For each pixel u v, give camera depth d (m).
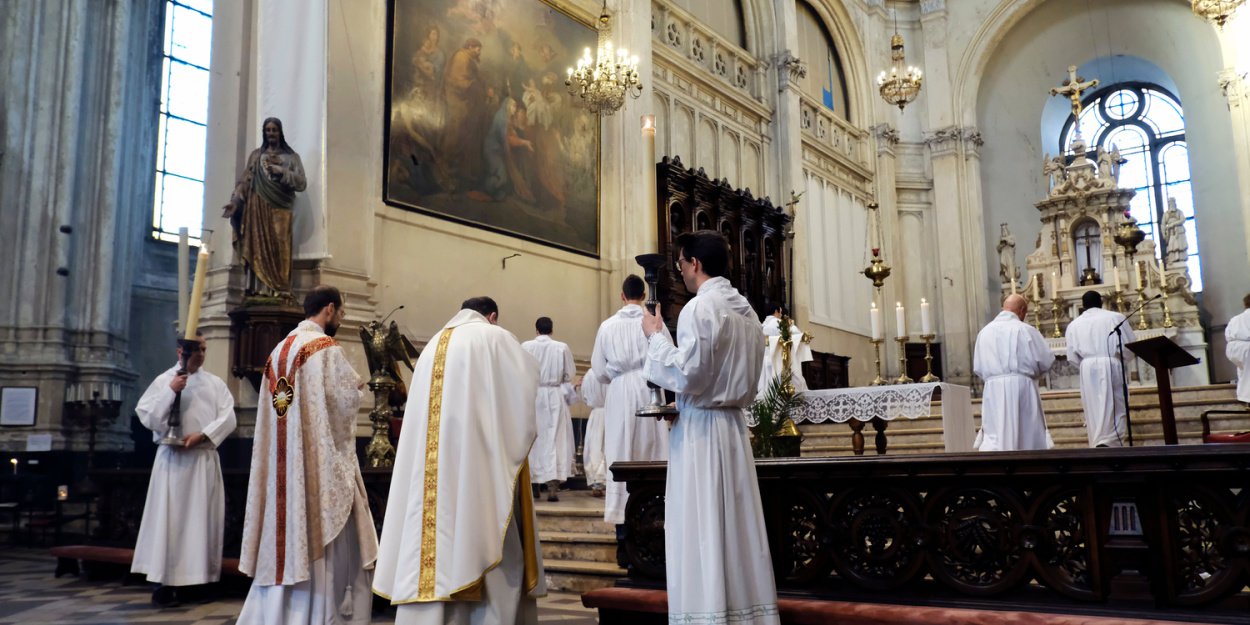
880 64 21.81
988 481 3.98
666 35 15.60
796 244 17.53
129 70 14.46
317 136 9.02
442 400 4.01
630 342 6.47
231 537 6.40
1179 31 20.27
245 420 8.50
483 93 11.41
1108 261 18.06
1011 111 22.50
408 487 4.02
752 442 5.76
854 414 7.52
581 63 10.93
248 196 8.53
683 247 3.86
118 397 13.26
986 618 3.75
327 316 4.97
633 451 6.38
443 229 10.69
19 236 12.83
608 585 6.10
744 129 17.42
